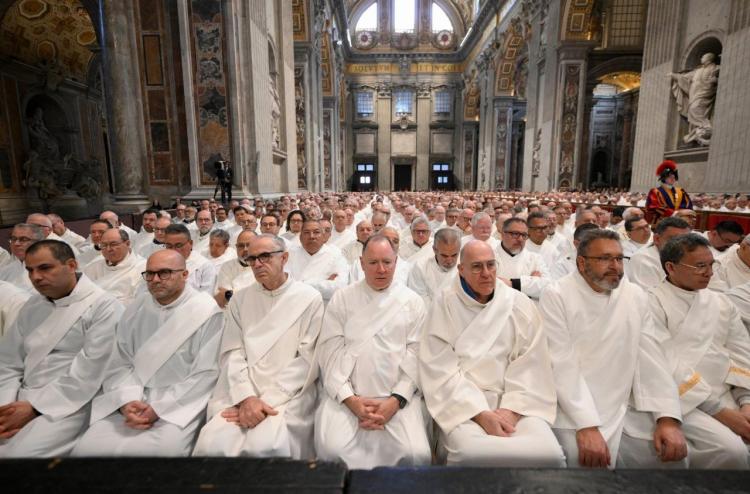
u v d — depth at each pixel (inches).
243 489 40.3
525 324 101.3
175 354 103.7
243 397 98.1
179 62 437.1
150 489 40.1
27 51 659.4
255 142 459.2
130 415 95.2
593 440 87.2
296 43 868.6
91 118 807.7
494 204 426.3
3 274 177.6
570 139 858.8
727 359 98.3
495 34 1268.5
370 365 102.0
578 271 103.6
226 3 423.8
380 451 93.7
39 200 690.2
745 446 86.8
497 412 92.4
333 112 1278.3
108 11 420.2
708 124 507.8
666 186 266.2
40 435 94.0
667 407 89.2
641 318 97.7
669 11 564.7
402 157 1770.4
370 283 108.2
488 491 40.6
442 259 152.9
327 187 1294.3
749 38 441.7
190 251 176.2
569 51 837.8
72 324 107.0
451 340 102.0
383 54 1713.8
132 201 437.1
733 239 177.2
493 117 1330.0
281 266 111.0
